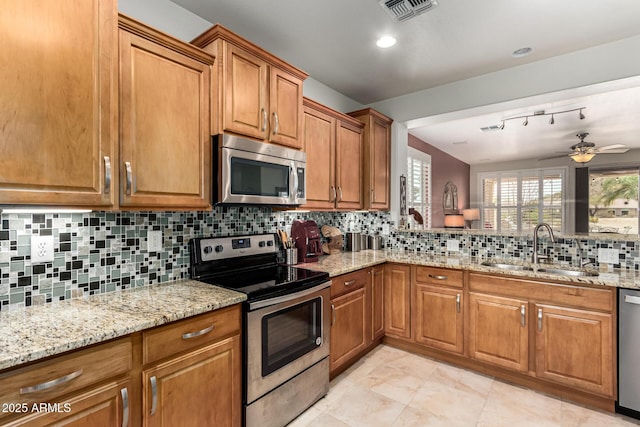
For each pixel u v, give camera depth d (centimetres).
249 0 191
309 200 258
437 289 269
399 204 355
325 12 202
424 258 292
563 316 214
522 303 229
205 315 148
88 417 111
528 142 530
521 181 692
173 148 161
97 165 131
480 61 266
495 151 602
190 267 203
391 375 248
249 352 166
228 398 159
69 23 122
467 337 254
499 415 199
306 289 199
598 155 617
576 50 248
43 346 100
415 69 281
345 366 255
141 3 180
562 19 207
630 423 191
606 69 238
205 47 188
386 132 345
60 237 151
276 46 243
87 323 122
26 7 112
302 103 237
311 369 205
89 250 161
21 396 96
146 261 183
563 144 546
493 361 242
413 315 283
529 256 272
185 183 166
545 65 262
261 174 202
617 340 198
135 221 178
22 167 112
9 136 109
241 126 192
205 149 176
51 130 118
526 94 271
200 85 173
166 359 134
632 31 221
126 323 122
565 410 205
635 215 586
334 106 328
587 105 355
